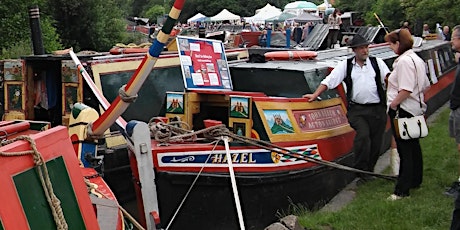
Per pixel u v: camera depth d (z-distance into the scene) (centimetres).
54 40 2336
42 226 300
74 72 775
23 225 289
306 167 727
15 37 1834
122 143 769
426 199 675
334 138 791
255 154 677
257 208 682
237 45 1552
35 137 315
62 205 325
